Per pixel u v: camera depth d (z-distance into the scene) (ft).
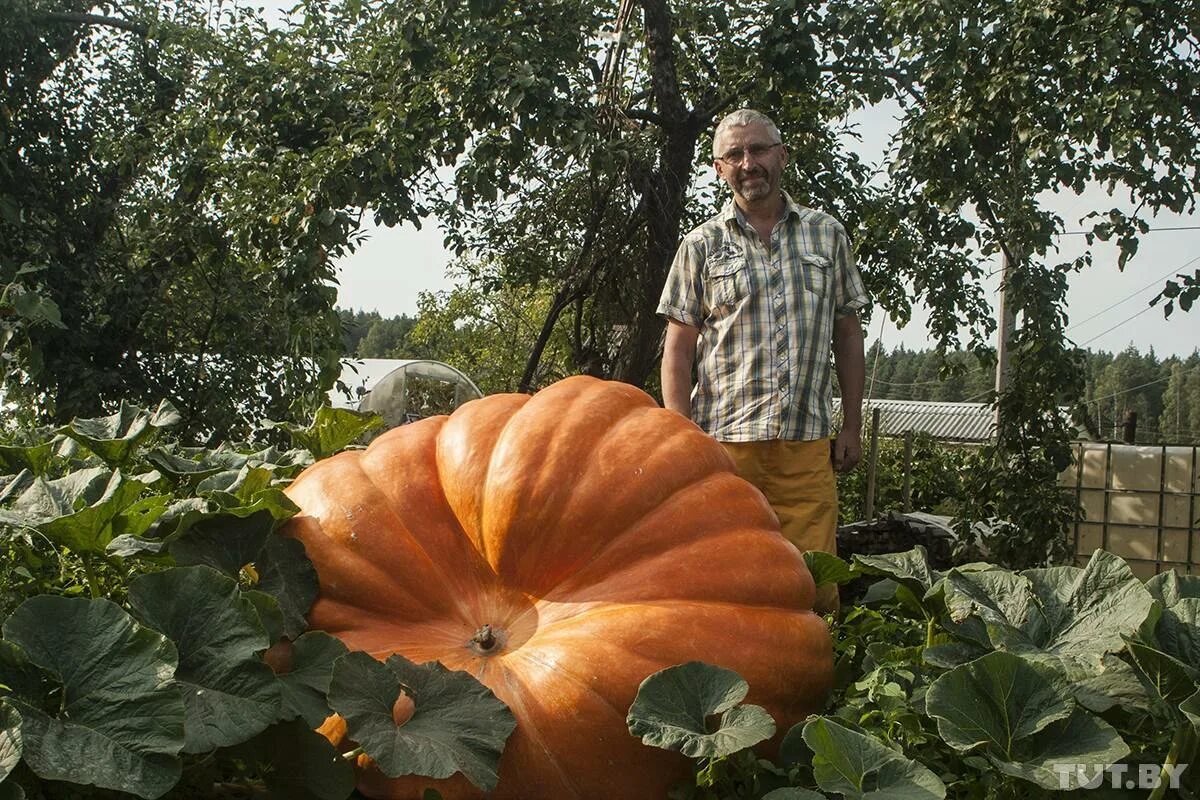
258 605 6.79
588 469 7.67
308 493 8.21
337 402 32.81
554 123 22.66
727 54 27.37
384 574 7.73
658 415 8.18
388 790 6.70
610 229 29.50
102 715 5.51
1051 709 6.25
